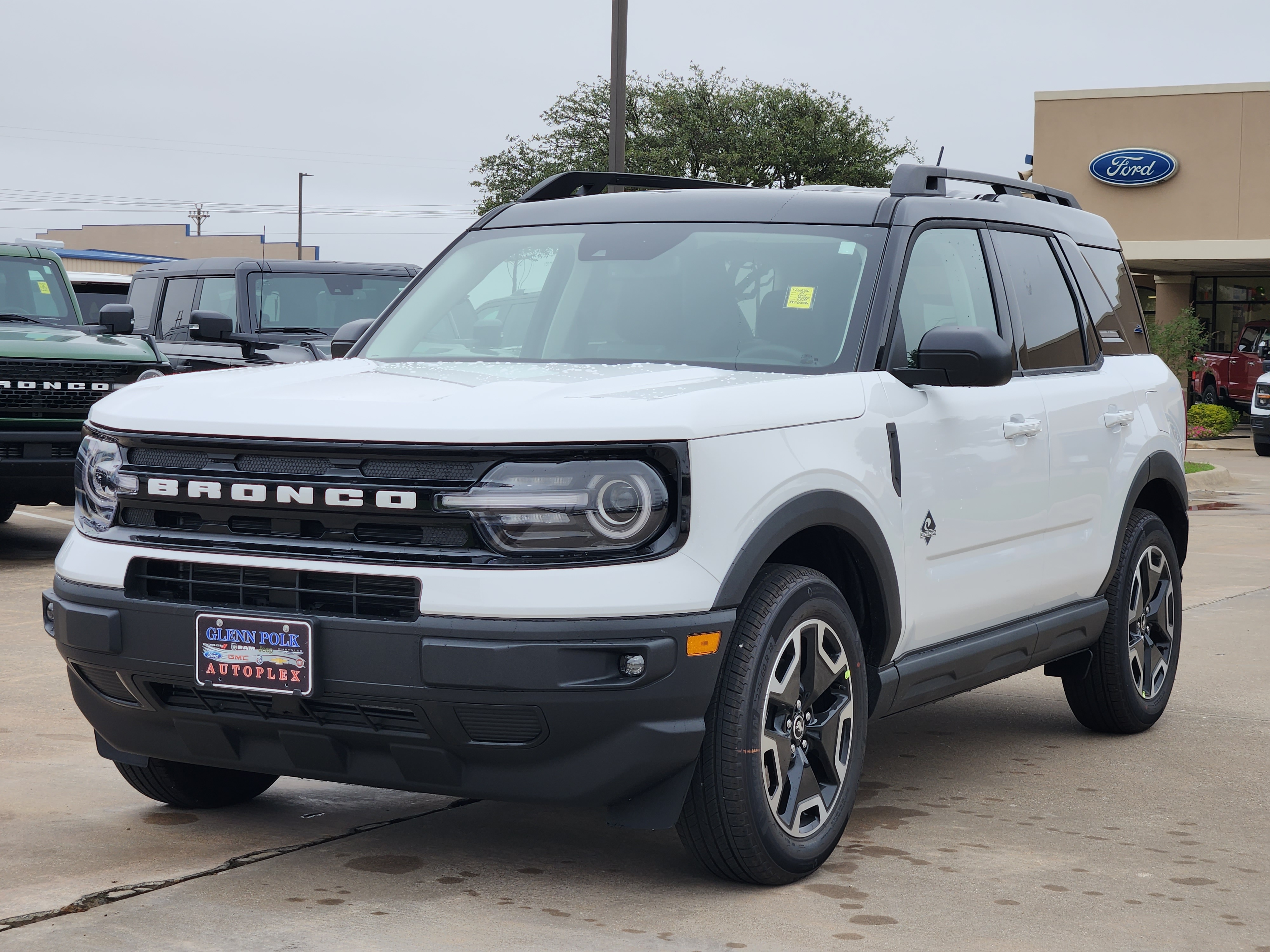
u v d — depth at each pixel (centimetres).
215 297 1215
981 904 381
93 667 383
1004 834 446
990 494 470
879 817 463
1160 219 2845
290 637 352
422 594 343
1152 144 2838
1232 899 390
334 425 353
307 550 356
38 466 940
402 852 415
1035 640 504
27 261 1105
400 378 412
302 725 361
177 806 452
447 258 517
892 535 418
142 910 362
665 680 346
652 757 351
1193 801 488
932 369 425
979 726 602
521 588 340
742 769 366
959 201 501
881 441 416
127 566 375
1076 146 2895
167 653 368
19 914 357
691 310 451
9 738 534
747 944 347
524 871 400
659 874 399
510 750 349
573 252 485
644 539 348
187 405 379
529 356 455
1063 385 528
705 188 543
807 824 398
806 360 427
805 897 383
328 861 405
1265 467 2000
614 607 341
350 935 347
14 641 712
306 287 1212
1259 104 2759
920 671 443
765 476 370
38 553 1036
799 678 388
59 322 1086
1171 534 628
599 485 345
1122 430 561
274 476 362
